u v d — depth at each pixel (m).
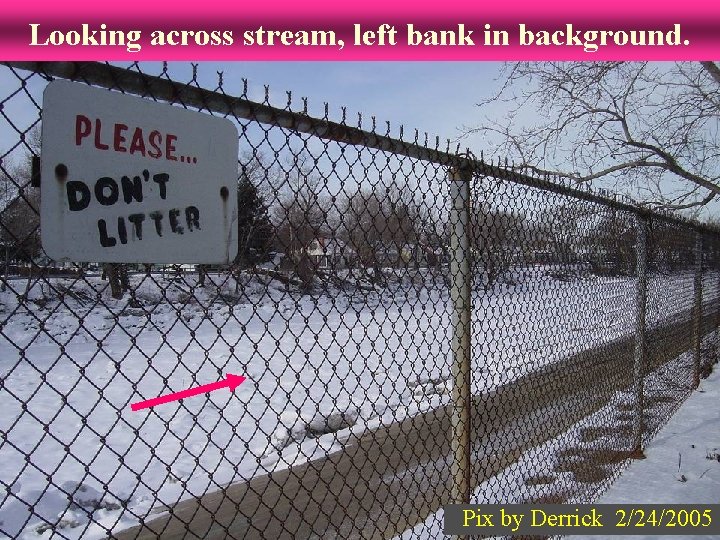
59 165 1.29
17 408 7.59
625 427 5.14
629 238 5.23
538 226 3.55
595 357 4.73
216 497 5.05
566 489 4.05
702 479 4.57
